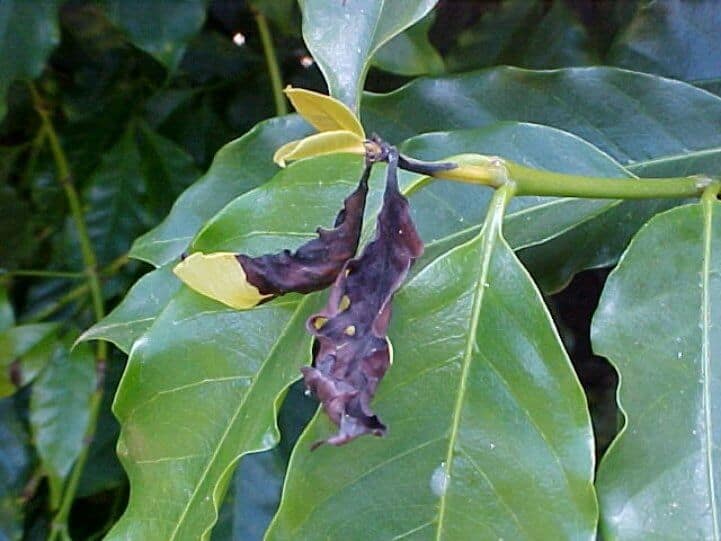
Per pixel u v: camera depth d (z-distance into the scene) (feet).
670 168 1.42
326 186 1.25
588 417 1.07
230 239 1.24
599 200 1.28
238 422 1.19
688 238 1.16
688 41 1.57
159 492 1.20
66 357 2.02
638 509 1.07
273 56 1.98
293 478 1.09
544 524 1.06
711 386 1.10
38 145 2.39
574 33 1.81
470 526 1.07
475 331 1.10
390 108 1.51
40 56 1.83
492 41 1.86
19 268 2.40
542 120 1.47
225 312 1.23
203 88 2.30
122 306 1.42
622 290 1.14
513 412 1.08
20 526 2.13
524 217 1.29
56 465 1.98
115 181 2.25
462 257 1.12
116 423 2.15
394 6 1.22
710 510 1.06
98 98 2.31
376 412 1.11
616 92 1.45
